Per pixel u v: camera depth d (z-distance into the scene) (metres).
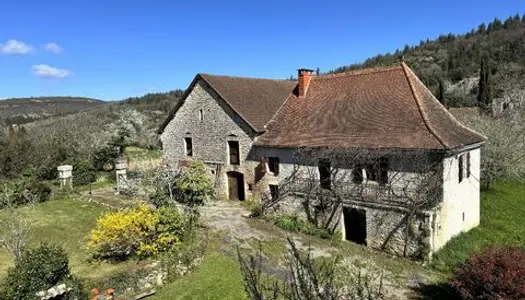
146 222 16.22
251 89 28.84
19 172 34.78
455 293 14.45
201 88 28.19
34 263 12.52
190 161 29.83
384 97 21.36
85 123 58.00
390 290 14.73
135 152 47.56
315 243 19.62
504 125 31.58
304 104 25.11
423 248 17.28
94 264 16.00
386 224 18.61
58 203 26.80
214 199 27.81
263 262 16.78
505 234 20.42
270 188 24.53
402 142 18.14
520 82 52.16
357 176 19.92
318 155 21.16
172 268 15.28
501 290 10.95
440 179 17.33
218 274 15.34
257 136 25.11
